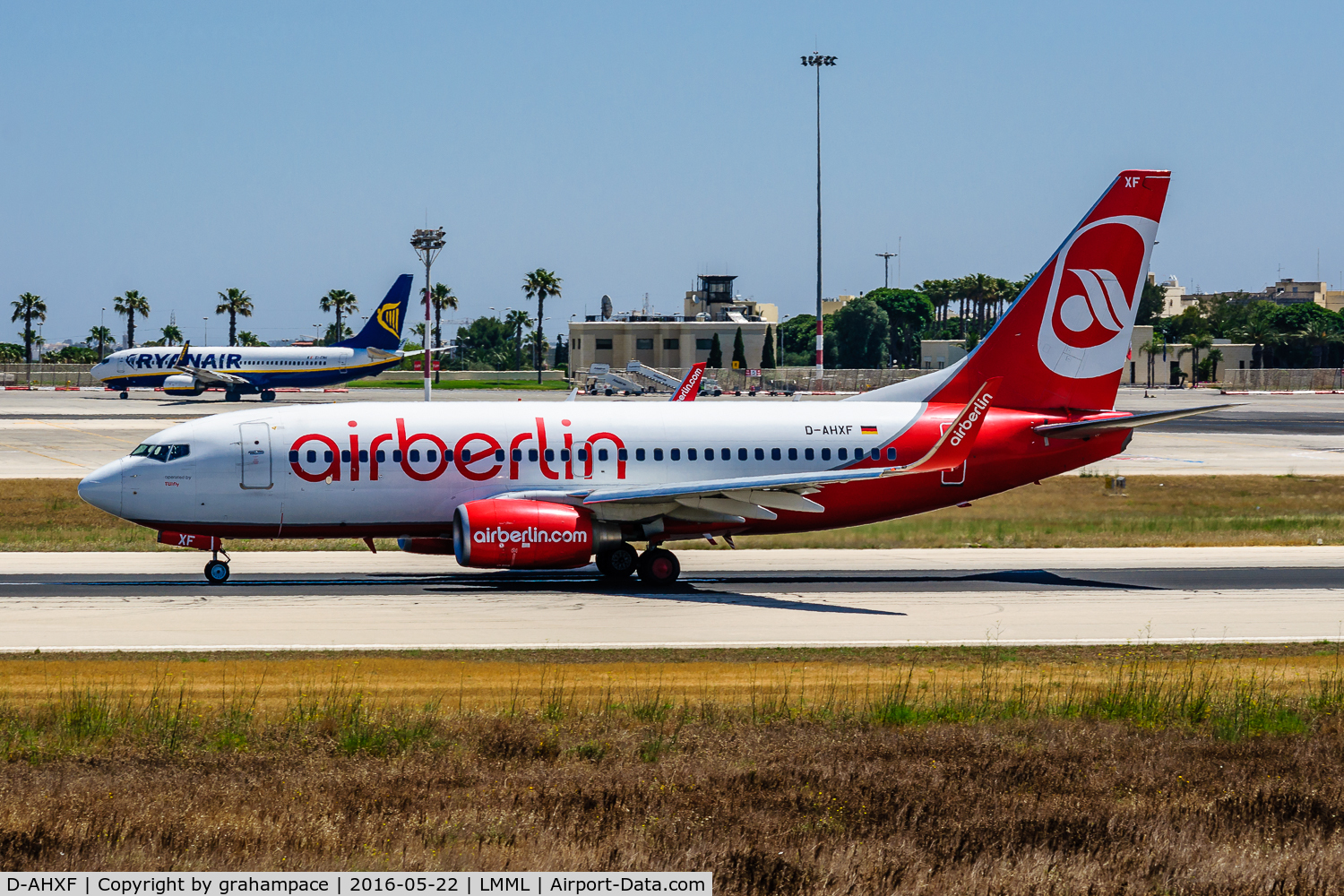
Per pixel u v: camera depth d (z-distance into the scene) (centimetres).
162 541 15038
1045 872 5888
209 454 14738
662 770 7431
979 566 17475
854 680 10269
